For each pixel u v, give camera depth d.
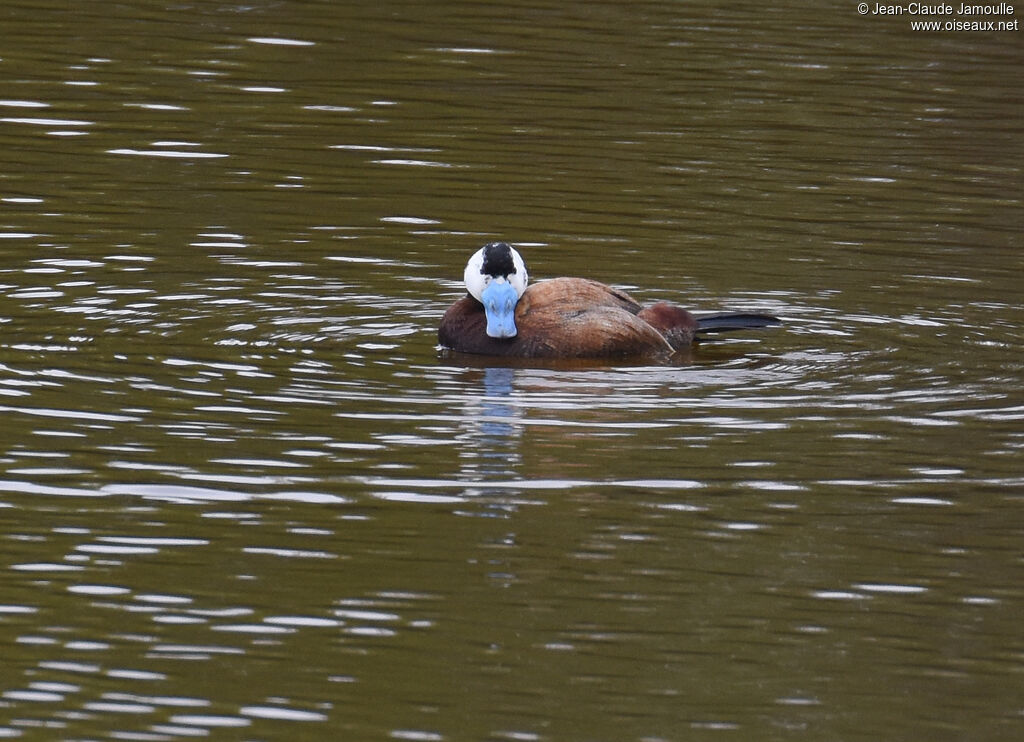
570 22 26.91
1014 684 9.17
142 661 9.22
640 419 13.05
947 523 11.17
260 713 8.73
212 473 11.75
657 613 9.87
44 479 11.56
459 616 9.80
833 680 9.16
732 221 18.98
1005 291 16.92
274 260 17.36
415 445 12.37
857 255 18.00
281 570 10.30
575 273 17.27
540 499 11.44
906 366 14.63
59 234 17.78
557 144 21.50
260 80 23.59
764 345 15.26
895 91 23.92
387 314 15.91
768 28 26.94
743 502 11.45
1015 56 25.78
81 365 13.98
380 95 23.12
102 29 25.70
